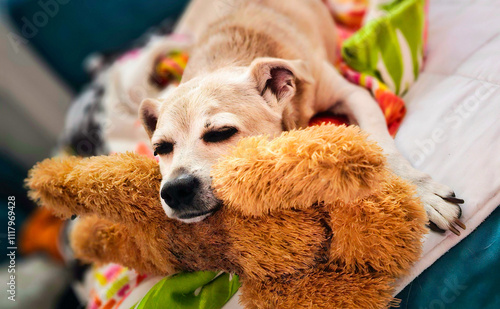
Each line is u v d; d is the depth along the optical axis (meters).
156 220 0.39
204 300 0.42
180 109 0.46
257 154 0.34
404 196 0.36
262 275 0.37
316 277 0.37
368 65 0.60
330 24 0.77
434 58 0.59
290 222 0.36
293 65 0.48
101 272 0.58
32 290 0.84
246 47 0.56
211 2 0.80
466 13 0.61
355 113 0.53
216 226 0.37
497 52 0.51
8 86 1.12
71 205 0.39
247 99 0.46
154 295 0.41
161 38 0.95
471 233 0.40
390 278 0.37
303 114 0.53
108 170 0.39
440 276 0.40
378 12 0.66
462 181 0.43
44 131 1.20
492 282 0.39
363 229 0.35
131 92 0.80
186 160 0.42
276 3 0.67
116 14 1.15
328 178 0.32
